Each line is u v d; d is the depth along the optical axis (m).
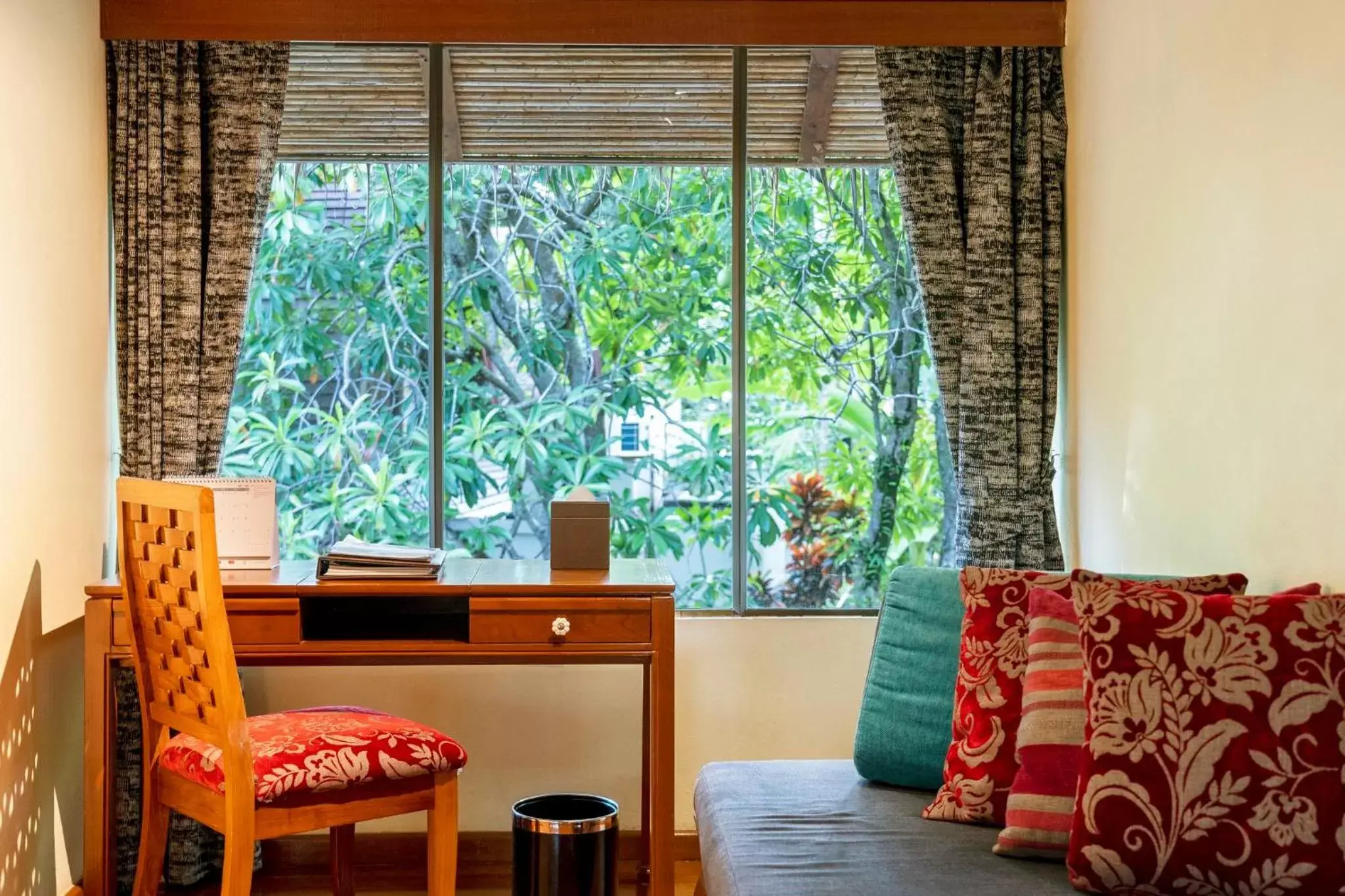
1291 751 1.79
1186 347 2.56
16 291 2.55
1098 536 3.05
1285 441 2.18
